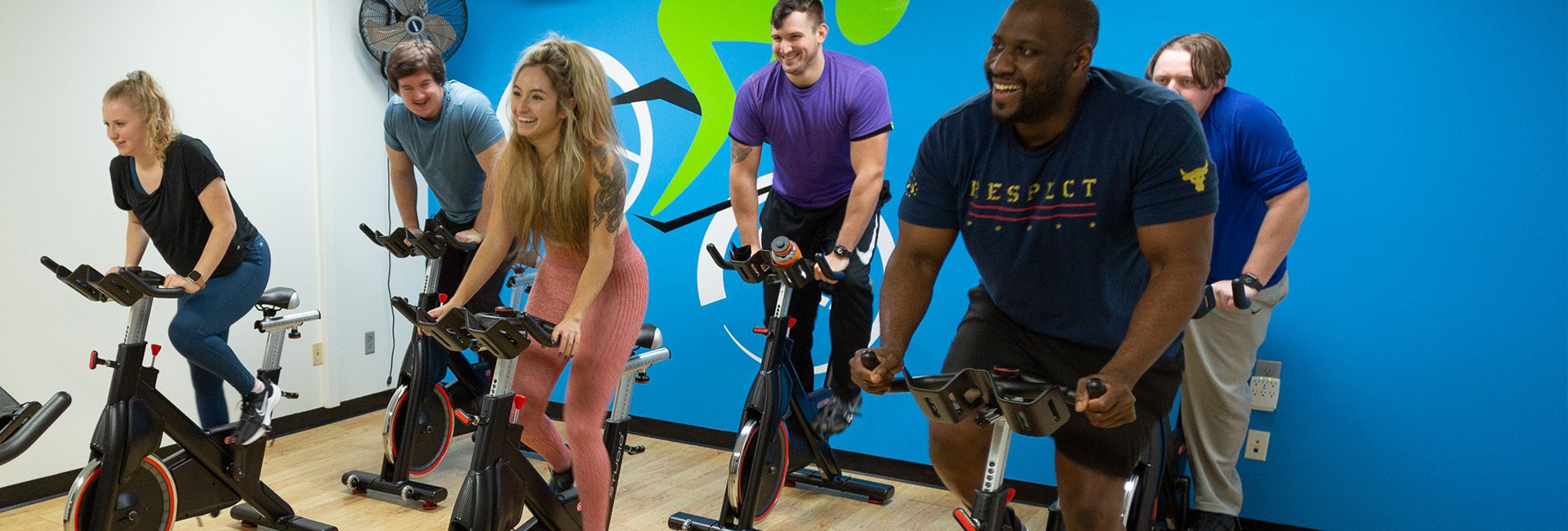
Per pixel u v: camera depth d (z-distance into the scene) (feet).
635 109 14.24
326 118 14.35
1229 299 7.78
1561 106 9.45
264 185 13.51
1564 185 9.49
